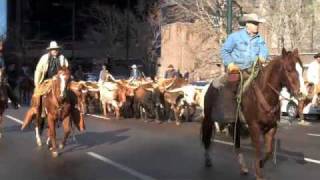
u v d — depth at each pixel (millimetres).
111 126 20656
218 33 33625
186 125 21156
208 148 11594
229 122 10422
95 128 19812
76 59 84312
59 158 12891
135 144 15305
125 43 62062
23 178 10516
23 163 12234
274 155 11008
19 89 37344
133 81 25625
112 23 64500
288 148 14422
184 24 48438
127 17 60562
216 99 10656
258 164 9719
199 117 24312
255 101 9602
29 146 14914
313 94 21969
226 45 10406
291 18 33719
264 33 35750
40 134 15039
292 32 33719
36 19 95812
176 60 50094
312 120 23188
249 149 14203
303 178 10312
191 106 22891
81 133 18109
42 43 86625
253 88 9727
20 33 84625
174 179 10305
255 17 10242
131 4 68812
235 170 11156
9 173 11047
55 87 12820
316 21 35906
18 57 76625
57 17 95875
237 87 10172
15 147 14727
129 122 22531
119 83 25109
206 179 10266
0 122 17000
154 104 22828
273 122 9594
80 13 84062
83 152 13828
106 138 16703
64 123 13219
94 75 50531
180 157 12922
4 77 17297
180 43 49188
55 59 13883
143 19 58719
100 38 70000
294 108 22953
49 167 11711
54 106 12859
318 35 35375
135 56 59250
